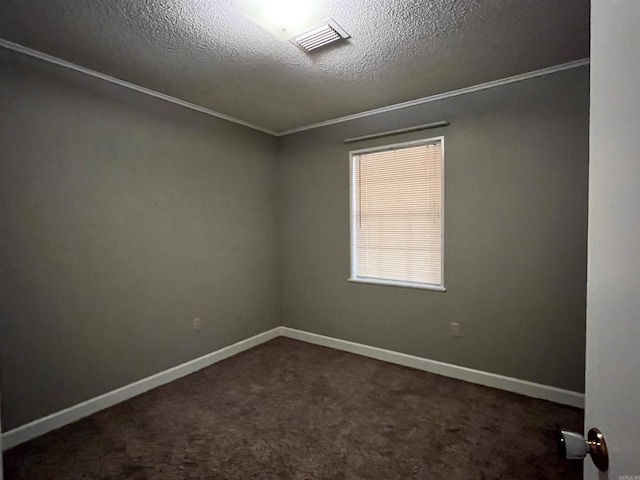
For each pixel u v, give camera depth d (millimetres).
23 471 1809
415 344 3090
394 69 2375
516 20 1820
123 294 2570
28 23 1805
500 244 2648
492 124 2641
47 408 2178
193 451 1961
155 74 2418
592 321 647
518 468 1797
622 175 530
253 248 3668
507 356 2648
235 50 2098
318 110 3191
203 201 3148
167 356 2867
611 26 567
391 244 3230
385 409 2385
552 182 2434
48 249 2180
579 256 2363
